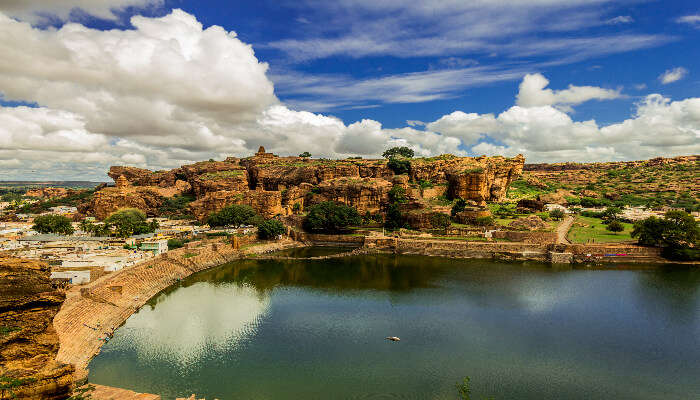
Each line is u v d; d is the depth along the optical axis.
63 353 54.56
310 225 165.62
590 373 57.75
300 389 52.78
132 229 136.00
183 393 51.16
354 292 95.50
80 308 67.88
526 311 81.94
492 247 138.62
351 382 54.59
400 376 56.38
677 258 125.44
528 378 56.22
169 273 105.12
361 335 70.19
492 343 67.12
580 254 128.50
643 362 60.97
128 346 64.31
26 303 37.06
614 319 77.50
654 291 95.00
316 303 87.19
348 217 165.12
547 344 66.88
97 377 54.19
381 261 132.00
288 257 137.38
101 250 111.12
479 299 89.56
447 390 52.97
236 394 51.31
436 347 65.62
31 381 35.66
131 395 46.88
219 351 63.41
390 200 186.00
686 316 79.06
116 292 80.69
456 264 126.31
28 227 156.25
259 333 70.75
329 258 137.75
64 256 100.81
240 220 171.00
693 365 60.25
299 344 66.44
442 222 160.75
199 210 185.12
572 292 94.50
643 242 131.62
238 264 128.50
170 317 77.81
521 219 158.00
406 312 81.38
